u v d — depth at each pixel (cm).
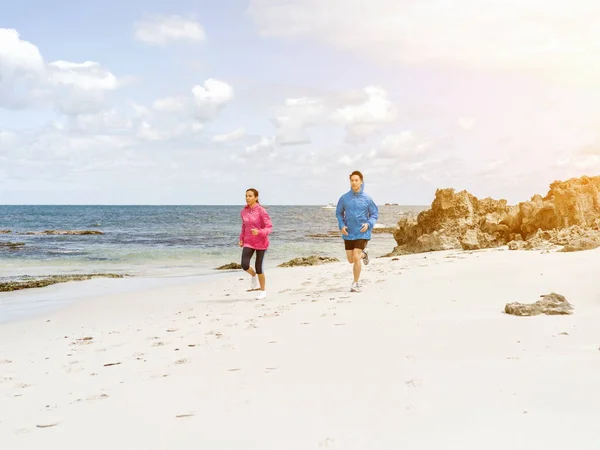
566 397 280
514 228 1492
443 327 521
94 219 8762
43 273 1912
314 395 339
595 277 737
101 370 494
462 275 902
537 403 276
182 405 353
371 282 974
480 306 639
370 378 362
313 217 10288
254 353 489
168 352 545
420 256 1416
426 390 321
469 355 401
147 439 298
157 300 1057
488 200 1756
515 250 1246
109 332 726
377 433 264
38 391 438
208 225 6675
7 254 2722
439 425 263
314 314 687
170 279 1531
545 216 1402
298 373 399
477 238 1515
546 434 234
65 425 340
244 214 973
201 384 401
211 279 1503
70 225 6606
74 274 1862
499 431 245
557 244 1203
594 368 330
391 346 455
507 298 676
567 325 492
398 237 1945
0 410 389
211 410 335
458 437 244
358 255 891
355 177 897
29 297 1228
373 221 895
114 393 405
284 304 830
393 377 358
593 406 262
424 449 236
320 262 1798
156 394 388
